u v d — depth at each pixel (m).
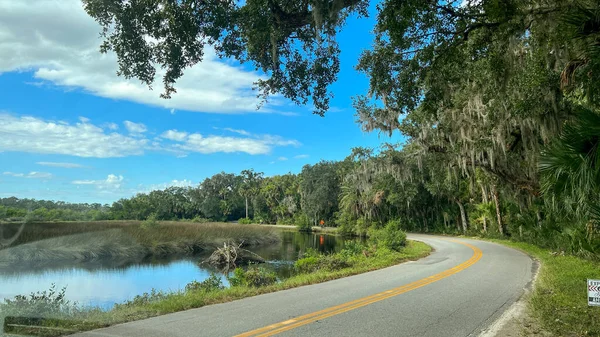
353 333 6.36
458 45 8.38
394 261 18.75
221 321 7.10
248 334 6.23
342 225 60.25
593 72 8.09
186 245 32.50
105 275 17.20
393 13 6.88
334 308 8.26
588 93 8.60
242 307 8.41
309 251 27.03
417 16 7.00
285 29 7.50
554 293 9.91
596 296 5.85
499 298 9.48
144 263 25.50
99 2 6.68
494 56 9.05
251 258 27.30
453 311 8.05
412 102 8.38
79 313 7.64
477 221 43.22
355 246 26.53
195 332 6.33
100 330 6.41
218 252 26.23
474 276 13.26
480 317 7.59
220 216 112.06
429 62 8.27
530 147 18.41
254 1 6.71
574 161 7.00
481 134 19.16
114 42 7.11
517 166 21.61
